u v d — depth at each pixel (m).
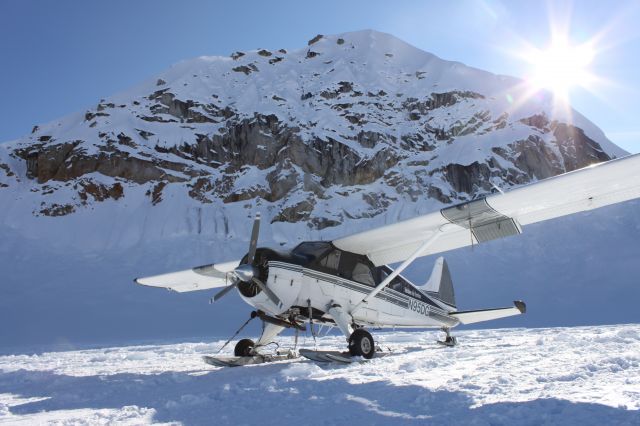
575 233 49.12
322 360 7.20
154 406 4.48
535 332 14.41
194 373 6.89
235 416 3.89
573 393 3.87
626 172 6.20
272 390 4.89
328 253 8.16
